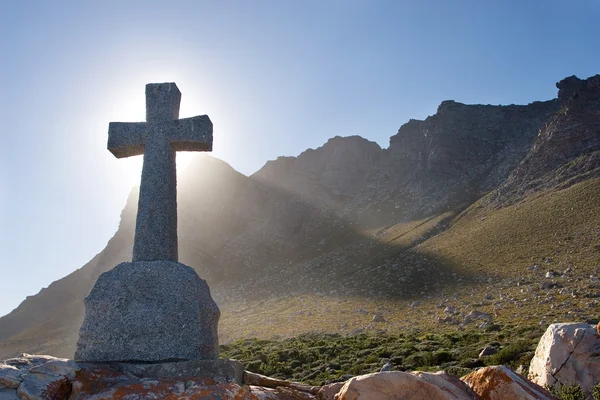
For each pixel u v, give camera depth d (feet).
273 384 23.53
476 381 19.63
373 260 340.18
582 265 193.47
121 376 20.06
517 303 158.71
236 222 517.14
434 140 533.55
